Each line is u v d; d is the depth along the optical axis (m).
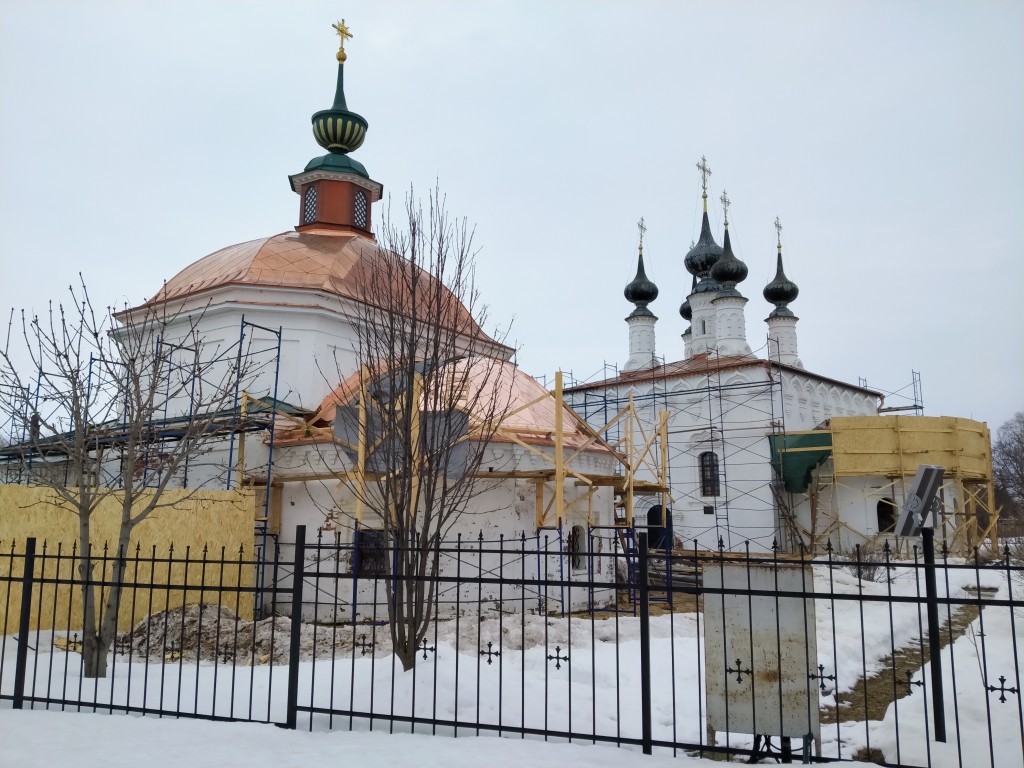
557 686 9.38
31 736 6.88
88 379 15.56
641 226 48.44
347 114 28.02
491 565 17.56
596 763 6.24
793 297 46.91
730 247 41.25
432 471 9.05
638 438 37.94
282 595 17.72
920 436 31.06
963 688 9.58
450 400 9.02
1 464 19.23
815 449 32.38
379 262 23.97
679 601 20.48
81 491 10.68
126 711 7.83
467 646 12.48
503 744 6.74
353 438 14.55
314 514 18.02
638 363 46.97
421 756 6.37
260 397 19.42
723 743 8.10
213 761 6.23
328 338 21.58
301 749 6.57
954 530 31.28
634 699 9.34
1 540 12.80
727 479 34.75
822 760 6.57
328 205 27.41
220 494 15.66
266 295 21.39
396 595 8.62
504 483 18.19
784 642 6.85
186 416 16.27
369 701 8.08
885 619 16.52
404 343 9.20
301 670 9.94
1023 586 17.39
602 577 20.52
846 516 32.25
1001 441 78.88
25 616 8.16
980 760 6.82
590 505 19.08
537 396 20.77
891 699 10.59
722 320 40.94
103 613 9.99
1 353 13.28
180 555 14.74
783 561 6.98
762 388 34.62
